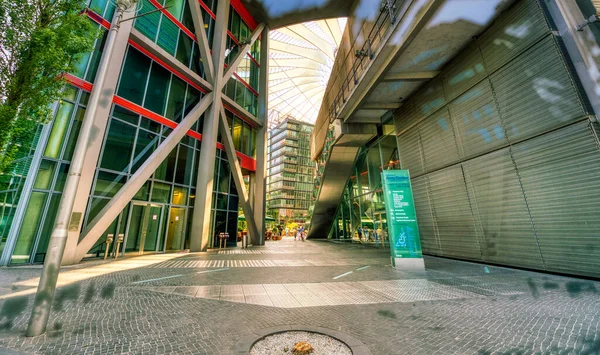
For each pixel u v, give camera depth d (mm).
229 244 18188
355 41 14703
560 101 6914
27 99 4703
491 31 8930
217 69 16531
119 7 4711
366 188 20156
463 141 10234
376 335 3291
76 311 4172
